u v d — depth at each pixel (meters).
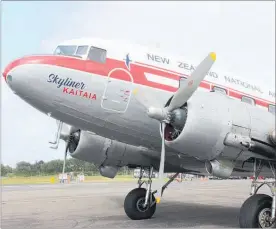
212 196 18.31
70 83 6.98
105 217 9.62
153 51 8.21
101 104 7.21
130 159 9.34
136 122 7.53
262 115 7.23
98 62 7.38
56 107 7.04
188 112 6.54
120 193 19.34
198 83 6.51
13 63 6.88
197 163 8.45
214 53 6.40
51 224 8.39
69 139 9.55
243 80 9.53
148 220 9.10
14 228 7.83
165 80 7.93
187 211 11.23
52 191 21.52
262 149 7.03
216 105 6.75
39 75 6.78
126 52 7.78
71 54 7.46
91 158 9.32
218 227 7.94
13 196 17.53
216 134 6.59
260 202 6.87
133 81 7.55
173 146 6.70
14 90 6.88
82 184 32.50
